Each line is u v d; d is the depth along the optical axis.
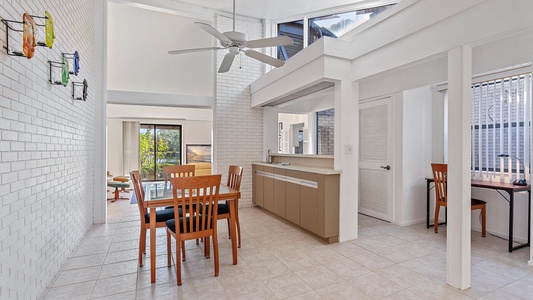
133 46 5.02
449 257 2.23
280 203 4.19
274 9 4.91
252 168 5.32
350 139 3.32
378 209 4.36
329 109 5.66
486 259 2.74
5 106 1.60
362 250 3.02
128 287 2.23
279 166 4.23
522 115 3.20
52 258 2.32
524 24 1.74
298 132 6.93
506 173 3.34
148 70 5.12
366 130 4.57
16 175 1.72
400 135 3.99
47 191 2.21
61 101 2.55
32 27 1.81
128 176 7.68
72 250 2.94
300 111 6.04
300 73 3.62
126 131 7.88
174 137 8.69
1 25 1.56
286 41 2.85
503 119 3.36
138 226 3.98
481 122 3.58
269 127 5.42
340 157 3.27
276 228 3.86
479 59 3.07
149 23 5.04
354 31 3.20
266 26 5.30
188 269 2.55
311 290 2.17
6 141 1.61
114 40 4.93
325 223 3.21
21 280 1.78
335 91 3.33
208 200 2.51
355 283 2.28
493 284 2.25
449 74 2.18
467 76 2.09
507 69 3.06
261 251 3.00
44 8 2.16
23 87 1.82
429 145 4.21
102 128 4.12
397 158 4.05
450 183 2.21
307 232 3.67
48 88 2.23
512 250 2.95
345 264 2.65
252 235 3.55
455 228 2.18
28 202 1.88
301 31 5.27
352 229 3.37
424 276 2.40
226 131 5.16
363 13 4.62
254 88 5.13
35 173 1.99
